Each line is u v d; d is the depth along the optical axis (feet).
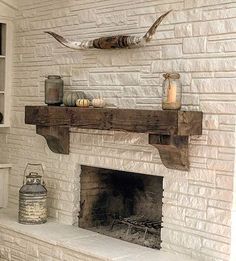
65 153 18.06
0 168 20.51
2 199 20.71
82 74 17.47
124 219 17.57
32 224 17.93
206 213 14.08
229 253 13.60
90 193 18.30
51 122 17.02
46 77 18.19
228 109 13.58
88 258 15.21
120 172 18.28
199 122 13.94
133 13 15.80
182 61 14.52
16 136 20.29
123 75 16.10
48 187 18.85
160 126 13.75
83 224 18.19
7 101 20.38
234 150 13.50
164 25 14.93
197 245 14.28
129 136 15.98
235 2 13.41
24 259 17.46
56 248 16.28
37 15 19.20
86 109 15.80
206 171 14.06
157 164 15.26
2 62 20.54
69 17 17.94
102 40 15.96
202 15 14.08
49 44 18.71
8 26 20.18
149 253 14.93
